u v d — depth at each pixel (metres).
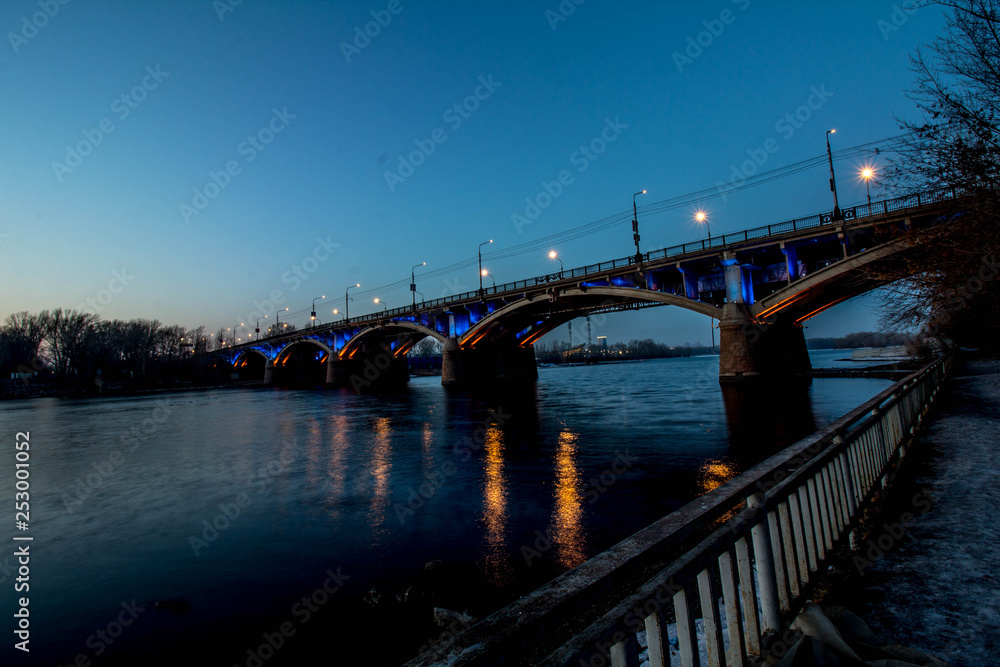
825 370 48.56
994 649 2.69
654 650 1.68
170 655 5.78
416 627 6.09
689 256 41.34
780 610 2.62
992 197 9.49
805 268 38.38
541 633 1.22
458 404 41.47
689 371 90.81
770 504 2.71
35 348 94.00
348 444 22.42
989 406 12.62
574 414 29.36
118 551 9.59
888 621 3.08
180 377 111.88
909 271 12.45
